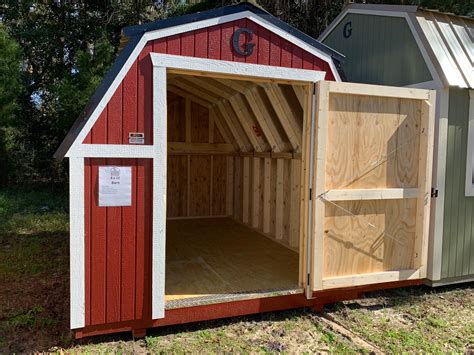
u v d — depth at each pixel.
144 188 2.97
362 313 3.67
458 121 4.21
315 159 3.41
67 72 8.88
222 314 3.29
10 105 8.52
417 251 3.89
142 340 3.02
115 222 2.90
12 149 9.59
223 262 4.48
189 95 6.90
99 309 2.89
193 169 7.38
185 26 3.00
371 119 3.64
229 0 9.80
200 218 7.34
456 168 4.24
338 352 2.91
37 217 7.75
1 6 9.88
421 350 2.97
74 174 2.78
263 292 3.46
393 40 4.79
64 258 5.29
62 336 3.07
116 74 2.86
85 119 2.80
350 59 5.59
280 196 5.50
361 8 5.35
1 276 4.54
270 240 5.63
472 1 8.18
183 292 3.42
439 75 4.10
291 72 3.36
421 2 8.28
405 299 4.05
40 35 9.77
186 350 2.88
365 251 3.68
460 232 4.32
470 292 4.29
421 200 3.87
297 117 4.63
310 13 9.90
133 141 2.91
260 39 3.24
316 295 3.55
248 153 6.54
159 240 3.02
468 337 3.21
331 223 3.53
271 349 2.93
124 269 2.95
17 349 2.86
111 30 10.57
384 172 3.72
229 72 3.14
